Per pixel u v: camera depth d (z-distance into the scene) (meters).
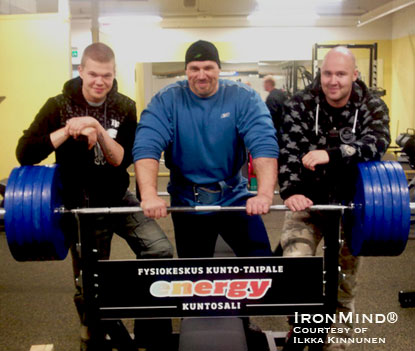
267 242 2.23
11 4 6.95
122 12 8.99
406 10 9.31
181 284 1.79
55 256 1.90
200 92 1.98
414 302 3.09
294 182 2.09
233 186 2.18
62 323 2.93
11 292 3.41
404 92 9.56
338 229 1.84
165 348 2.17
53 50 4.98
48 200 1.76
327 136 2.11
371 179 1.80
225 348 1.95
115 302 1.81
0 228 4.91
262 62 10.09
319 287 1.80
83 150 2.19
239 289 1.79
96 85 2.08
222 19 9.66
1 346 2.66
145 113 2.03
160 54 10.11
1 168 5.19
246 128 2.01
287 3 8.57
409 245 4.40
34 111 5.07
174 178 2.19
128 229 2.25
